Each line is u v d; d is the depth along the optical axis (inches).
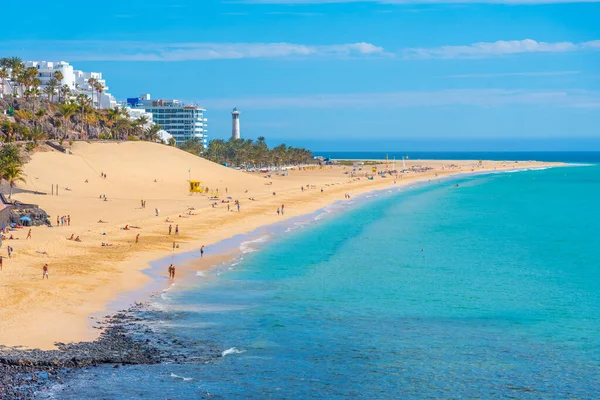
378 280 2770.7
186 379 1595.7
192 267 2942.9
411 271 2984.7
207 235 3902.6
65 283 2417.6
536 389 1601.9
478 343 1936.5
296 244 3722.9
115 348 1768.0
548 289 2637.8
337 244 3762.3
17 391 1450.5
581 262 3253.0
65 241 3351.4
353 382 1624.0
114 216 4510.3
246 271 2906.0
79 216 4399.6
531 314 2253.9
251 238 3897.6
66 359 1652.3
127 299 2303.2
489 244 3860.7
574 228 4694.9
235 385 1576.0
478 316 2226.9
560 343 1941.4
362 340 1945.1
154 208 5103.3
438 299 2454.5
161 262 3016.7
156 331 1953.7
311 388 1582.2
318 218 5078.7
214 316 2145.7
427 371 1707.7
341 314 2220.7
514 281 2787.9
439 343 1930.4
